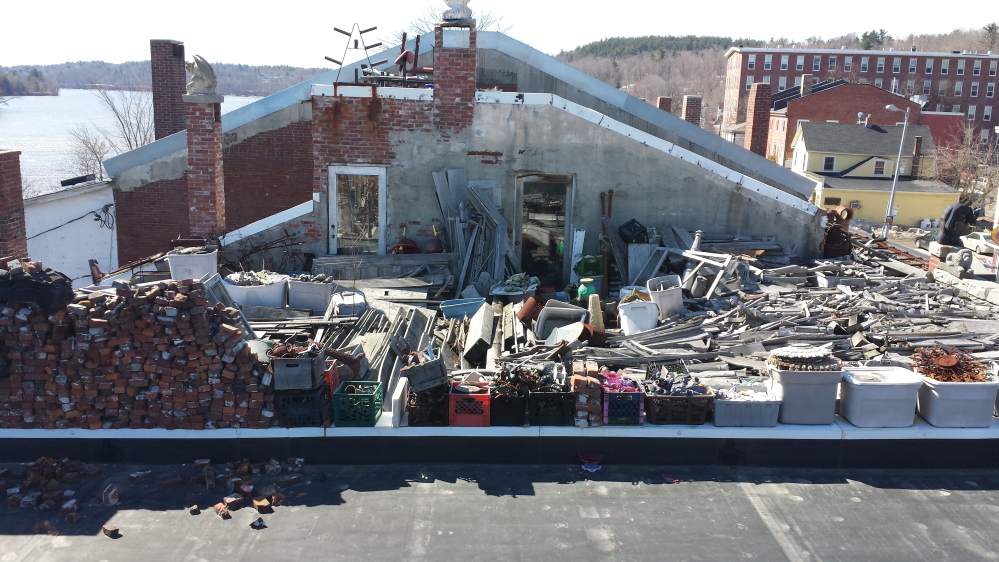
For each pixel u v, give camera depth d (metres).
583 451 8.60
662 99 31.61
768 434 8.52
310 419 8.45
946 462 8.67
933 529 7.50
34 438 8.48
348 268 13.41
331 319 10.86
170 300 8.17
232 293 11.48
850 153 58.84
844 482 8.38
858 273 13.12
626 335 10.59
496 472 8.46
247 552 6.96
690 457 8.64
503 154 13.97
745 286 12.21
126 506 7.70
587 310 11.62
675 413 8.53
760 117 24.97
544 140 13.91
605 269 13.66
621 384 8.63
